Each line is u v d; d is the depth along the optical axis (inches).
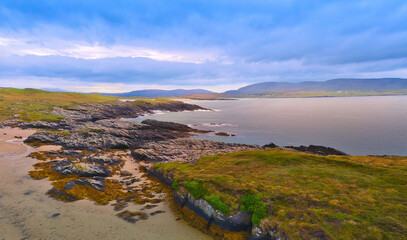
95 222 893.8
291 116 5767.7
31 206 979.9
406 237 609.3
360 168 1169.4
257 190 933.2
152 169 1518.2
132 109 6594.5
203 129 3917.3
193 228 908.6
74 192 1123.9
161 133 3157.0
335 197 847.1
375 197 828.6
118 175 1510.8
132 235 826.8
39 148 2050.9
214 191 991.6
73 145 2145.7
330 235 659.4
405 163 1229.7
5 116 3329.2
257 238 767.7
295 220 742.5
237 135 3378.4
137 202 1100.5
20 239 753.6
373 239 623.2
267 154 1508.4
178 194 1090.7
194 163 1521.9
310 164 1267.2
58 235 789.9
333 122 4498.0
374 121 4466.0
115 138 2434.8
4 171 1402.6
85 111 5027.1
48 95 6220.5
